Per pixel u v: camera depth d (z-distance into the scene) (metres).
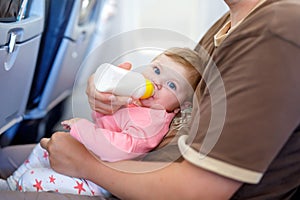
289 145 0.83
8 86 1.51
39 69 2.04
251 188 0.86
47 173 1.09
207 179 0.81
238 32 0.86
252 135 0.78
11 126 1.80
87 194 1.07
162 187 0.87
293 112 0.77
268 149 0.77
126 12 2.85
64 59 2.07
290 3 0.82
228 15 1.22
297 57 0.77
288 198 0.89
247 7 0.98
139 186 0.90
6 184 1.24
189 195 0.83
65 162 1.00
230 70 0.84
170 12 2.82
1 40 1.30
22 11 1.50
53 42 2.00
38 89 2.10
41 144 1.13
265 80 0.78
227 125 0.80
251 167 0.78
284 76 0.77
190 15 2.81
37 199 0.96
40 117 2.15
